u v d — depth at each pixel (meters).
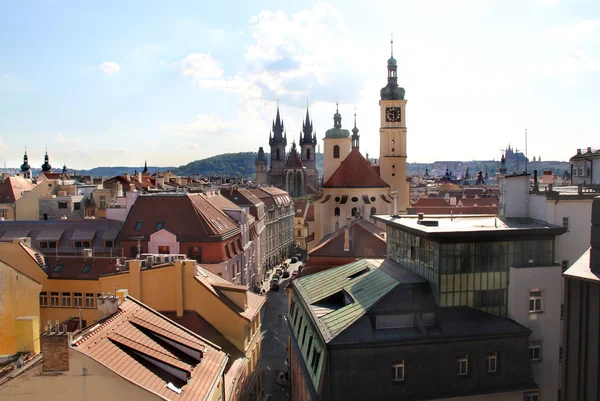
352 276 46.97
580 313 28.12
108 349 31.81
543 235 40.12
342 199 114.00
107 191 115.69
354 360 34.94
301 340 45.81
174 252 75.44
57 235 81.88
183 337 38.94
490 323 38.06
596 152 70.38
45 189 111.62
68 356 29.47
